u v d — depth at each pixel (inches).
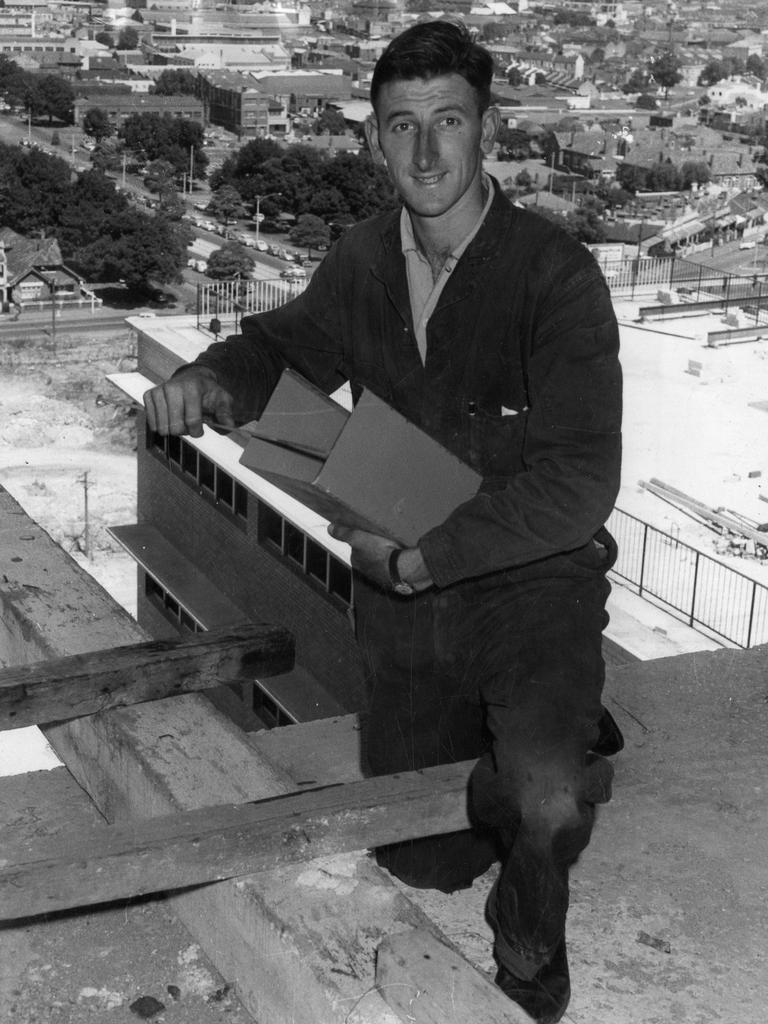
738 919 116.8
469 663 99.0
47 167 3924.7
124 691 115.3
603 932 114.3
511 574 98.0
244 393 107.7
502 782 92.3
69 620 130.8
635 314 1360.7
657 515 896.3
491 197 98.5
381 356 104.7
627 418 1069.1
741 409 1108.5
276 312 110.3
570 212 4197.8
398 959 80.8
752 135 7111.2
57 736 130.0
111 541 1903.3
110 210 3838.6
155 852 91.4
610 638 674.8
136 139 5595.5
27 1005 98.3
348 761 148.0
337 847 96.4
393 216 104.3
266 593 876.0
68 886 89.9
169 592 973.8
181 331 1065.5
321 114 6840.6
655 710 151.0
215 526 951.0
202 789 104.9
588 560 99.3
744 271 3678.6
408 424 96.3
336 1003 81.4
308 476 99.7
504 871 94.4
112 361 2989.7
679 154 5290.4
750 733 146.8
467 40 95.9
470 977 78.1
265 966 91.7
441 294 99.3
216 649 117.7
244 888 92.3
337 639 794.2
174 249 3531.0
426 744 110.0
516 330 97.7
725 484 948.0
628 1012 105.0
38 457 2272.4
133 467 2274.9
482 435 101.6
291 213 4589.1
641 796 134.6
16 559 144.2
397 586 97.7
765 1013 105.7
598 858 124.6
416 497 97.8
